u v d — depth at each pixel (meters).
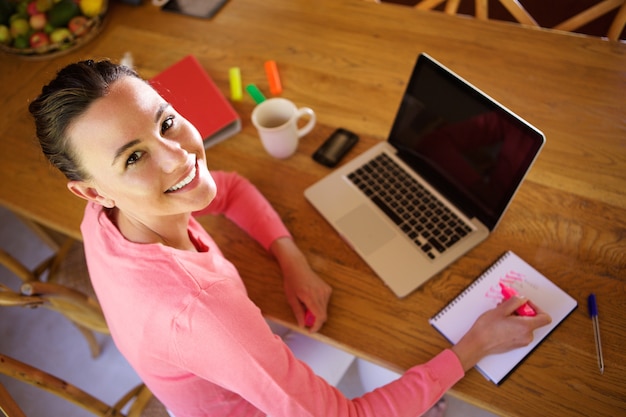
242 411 0.91
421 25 1.30
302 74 1.27
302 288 0.91
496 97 1.12
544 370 0.79
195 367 0.72
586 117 1.06
